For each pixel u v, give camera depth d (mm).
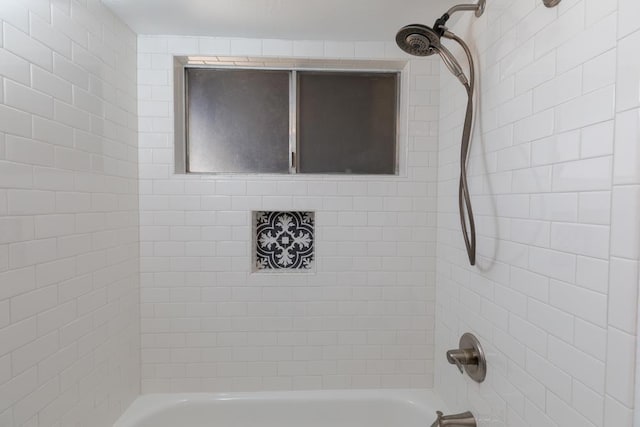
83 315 1354
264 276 1885
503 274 1230
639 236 716
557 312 955
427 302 1927
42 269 1135
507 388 1203
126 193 1693
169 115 1819
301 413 1867
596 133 823
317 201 1886
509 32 1189
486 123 1347
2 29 978
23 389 1061
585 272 855
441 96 1854
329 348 1919
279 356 1905
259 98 1963
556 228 959
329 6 1546
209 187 1851
